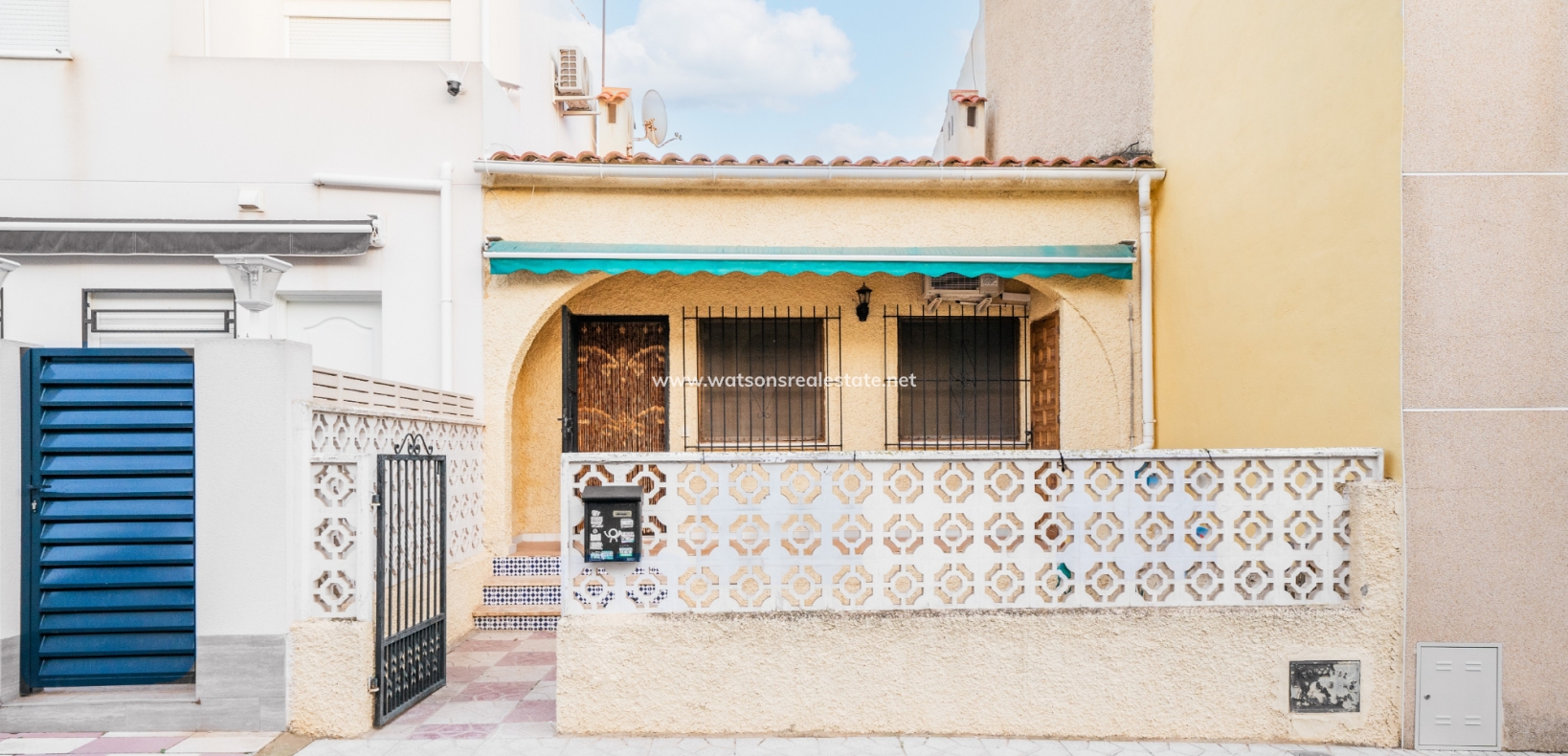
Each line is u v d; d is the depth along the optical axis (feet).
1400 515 14.02
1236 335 19.15
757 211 23.09
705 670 14.10
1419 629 14.03
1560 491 13.96
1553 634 13.98
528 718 15.01
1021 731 14.19
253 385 14.17
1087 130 28.07
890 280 26.78
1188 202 21.50
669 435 26.07
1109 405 23.71
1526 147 13.97
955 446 26.66
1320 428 16.05
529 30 31.09
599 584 14.26
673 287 26.30
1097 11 27.25
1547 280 13.99
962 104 38.73
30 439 14.25
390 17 28.96
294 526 14.29
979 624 14.14
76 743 13.60
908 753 13.47
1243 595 14.47
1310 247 16.31
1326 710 14.14
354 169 22.59
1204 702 14.15
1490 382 13.99
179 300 22.57
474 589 21.25
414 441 17.53
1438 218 13.96
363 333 23.18
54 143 21.99
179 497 14.43
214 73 22.34
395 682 15.02
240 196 21.95
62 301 21.95
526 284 22.53
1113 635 14.16
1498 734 13.98
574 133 40.19
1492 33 13.99
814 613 14.15
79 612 14.35
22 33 22.40
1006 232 23.40
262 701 14.08
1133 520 14.32
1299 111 16.69
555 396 25.58
